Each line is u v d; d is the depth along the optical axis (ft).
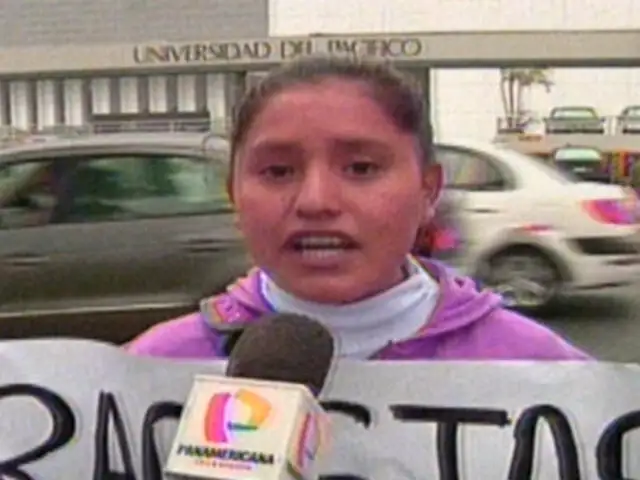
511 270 25.18
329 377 3.83
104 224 19.71
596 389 4.20
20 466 4.32
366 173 4.11
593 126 99.76
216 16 123.03
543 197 25.39
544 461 4.21
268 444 3.11
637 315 24.76
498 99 130.31
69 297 19.65
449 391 4.24
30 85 119.44
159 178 19.93
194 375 4.21
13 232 19.62
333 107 4.05
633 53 99.45
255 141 4.14
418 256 5.59
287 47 100.48
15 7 123.13
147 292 19.54
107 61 106.22
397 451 4.21
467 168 25.67
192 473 3.13
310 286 4.17
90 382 4.34
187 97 113.19
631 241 25.53
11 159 19.95
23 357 4.35
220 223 19.48
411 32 104.32
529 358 4.55
